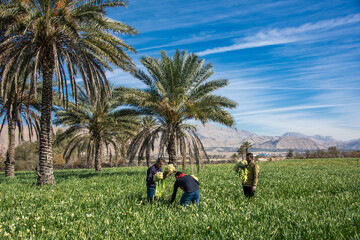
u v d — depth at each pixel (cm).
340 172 1931
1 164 4078
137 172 2042
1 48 1239
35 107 2220
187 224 461
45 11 1266
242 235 397
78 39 1338
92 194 856
